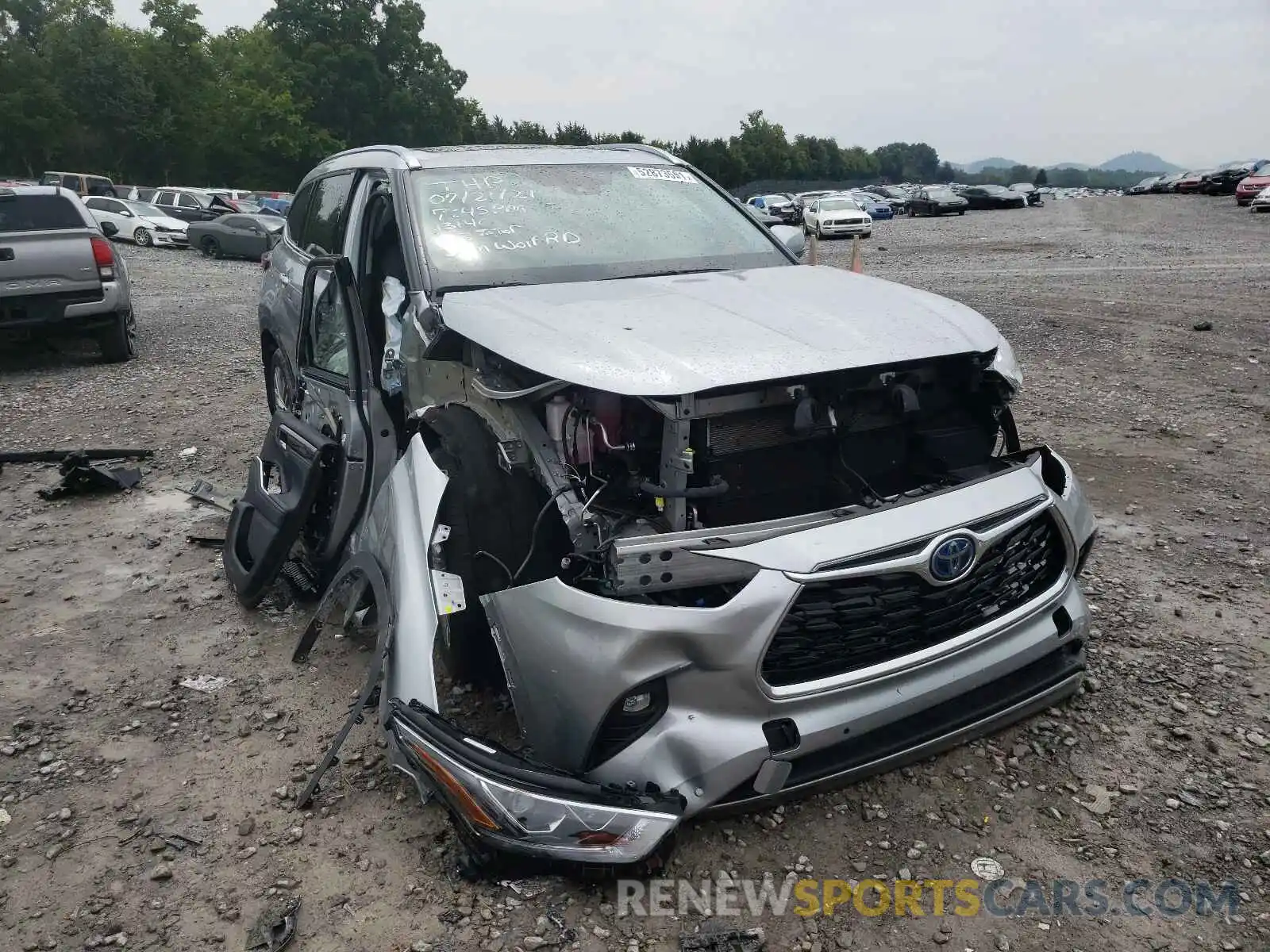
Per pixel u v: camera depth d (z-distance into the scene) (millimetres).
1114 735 3084
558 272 3764
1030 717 3141
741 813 2498
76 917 2469
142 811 2879
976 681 2717
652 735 2436
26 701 3496
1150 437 6297
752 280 3533
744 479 2758
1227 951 2275
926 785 2881
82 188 33844
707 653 2391
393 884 2549
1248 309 10992
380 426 3713
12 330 9219
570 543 2877
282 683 3576
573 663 2426
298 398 4625
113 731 3299
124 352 9969
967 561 2621
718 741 2422
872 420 2963
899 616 2600
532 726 2533
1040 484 2873
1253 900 2422
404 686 2580
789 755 2459
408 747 2467
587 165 4469
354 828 2770
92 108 48812
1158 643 3633
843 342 2820
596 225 4066
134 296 15727
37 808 2902
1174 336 9641
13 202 9367
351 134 60188
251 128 54125
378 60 61125
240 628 4023
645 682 2402
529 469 2910
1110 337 9688
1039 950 2295
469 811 2336
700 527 2730
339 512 3744
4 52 47094
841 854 2621
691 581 2400
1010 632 2799
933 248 21812
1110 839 2645
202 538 4949
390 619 2740
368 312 4328
